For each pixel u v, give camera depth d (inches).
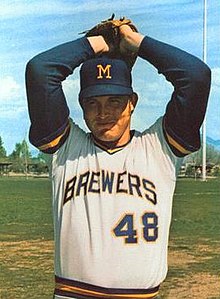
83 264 148.8
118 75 151.9
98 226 149.0
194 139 153.4
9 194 1828.2
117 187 150.9
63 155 156.2
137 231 149.5
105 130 151.6
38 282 490.9
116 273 148.1
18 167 4714.6
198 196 1694.1
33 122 153.9
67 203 151.8
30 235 813.9
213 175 3976.4
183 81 150.3
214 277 515.2
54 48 153.0
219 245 718.5
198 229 892.6
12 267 561.3
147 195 151.1
